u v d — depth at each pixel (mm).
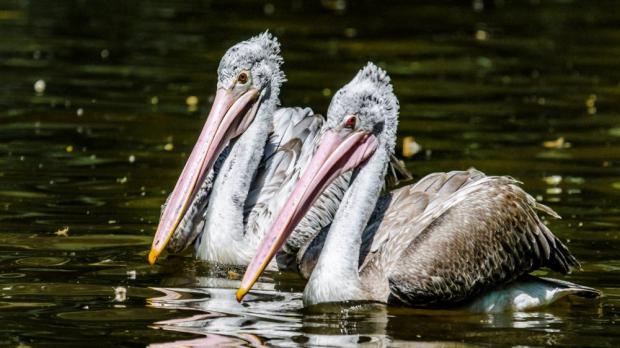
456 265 11547
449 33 29906
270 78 13938
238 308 11328
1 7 31906
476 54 26938
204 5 33875
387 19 32188
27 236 13492
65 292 11594
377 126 11930
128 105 20781
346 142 11836
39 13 31156
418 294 11430
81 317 10758
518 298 11898
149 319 10758
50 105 20609
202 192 14023
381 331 10695
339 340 10312
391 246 12008
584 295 12062
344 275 11664
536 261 12133
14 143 17891
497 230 11852
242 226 13414
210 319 10844
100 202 14977
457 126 19859
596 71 24953
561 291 11875
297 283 12602
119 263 12734
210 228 13383
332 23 31172
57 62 24578
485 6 34938
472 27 30953
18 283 11828
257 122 13773
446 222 11805
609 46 28016
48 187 15578
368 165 11906
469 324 11094
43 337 10117
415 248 11625
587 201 15453
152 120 19688
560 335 10711
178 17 31359
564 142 18828
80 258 12797
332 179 11852
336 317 11141
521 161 17547
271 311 11289
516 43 28453
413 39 28859
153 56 25625
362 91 11828
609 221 14562
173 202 12773
